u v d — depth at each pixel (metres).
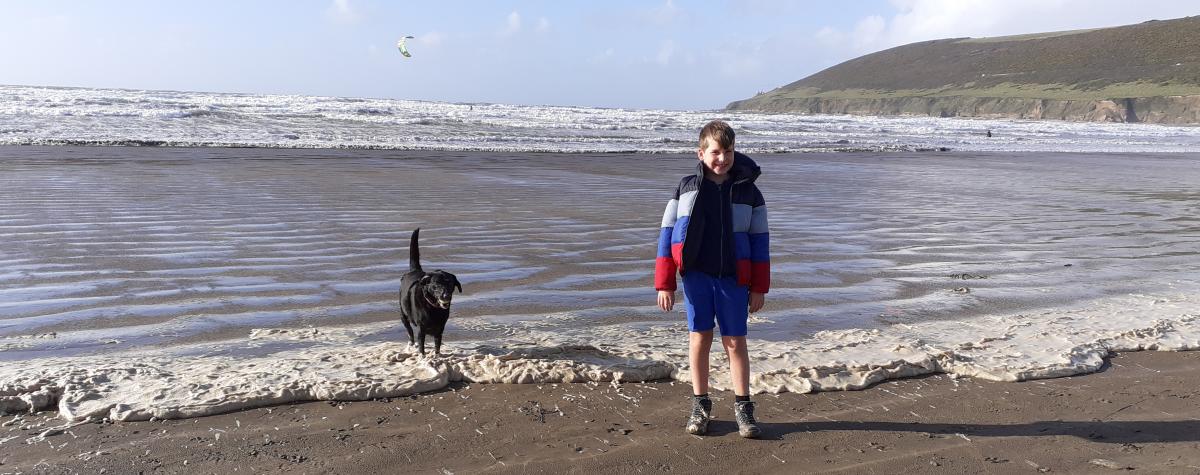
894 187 18.20
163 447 3.47
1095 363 4.94
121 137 26.25
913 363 4.78
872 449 3.60
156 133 28.78
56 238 8.79
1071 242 10.38
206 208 11.41
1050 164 28.80
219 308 6.11
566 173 19.72
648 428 3.82
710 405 3.80
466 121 45.16
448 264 8.03
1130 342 5.42
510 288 7.04
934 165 26.95
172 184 14.16
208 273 7.33
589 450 3.53
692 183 3.77
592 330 5.68
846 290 7.21
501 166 21.14
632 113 77.00
